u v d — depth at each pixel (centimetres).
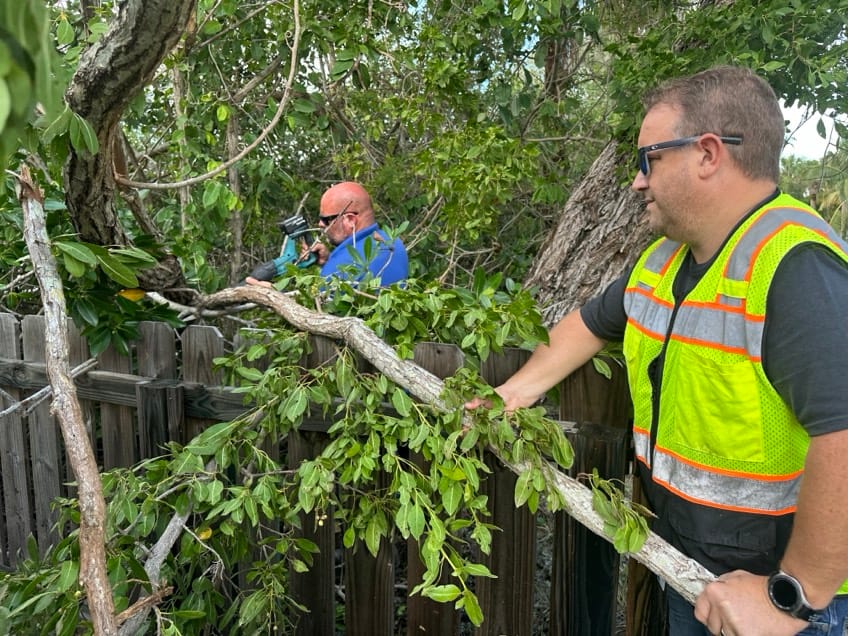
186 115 345
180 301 258
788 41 294
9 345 257
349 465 156
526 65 457
